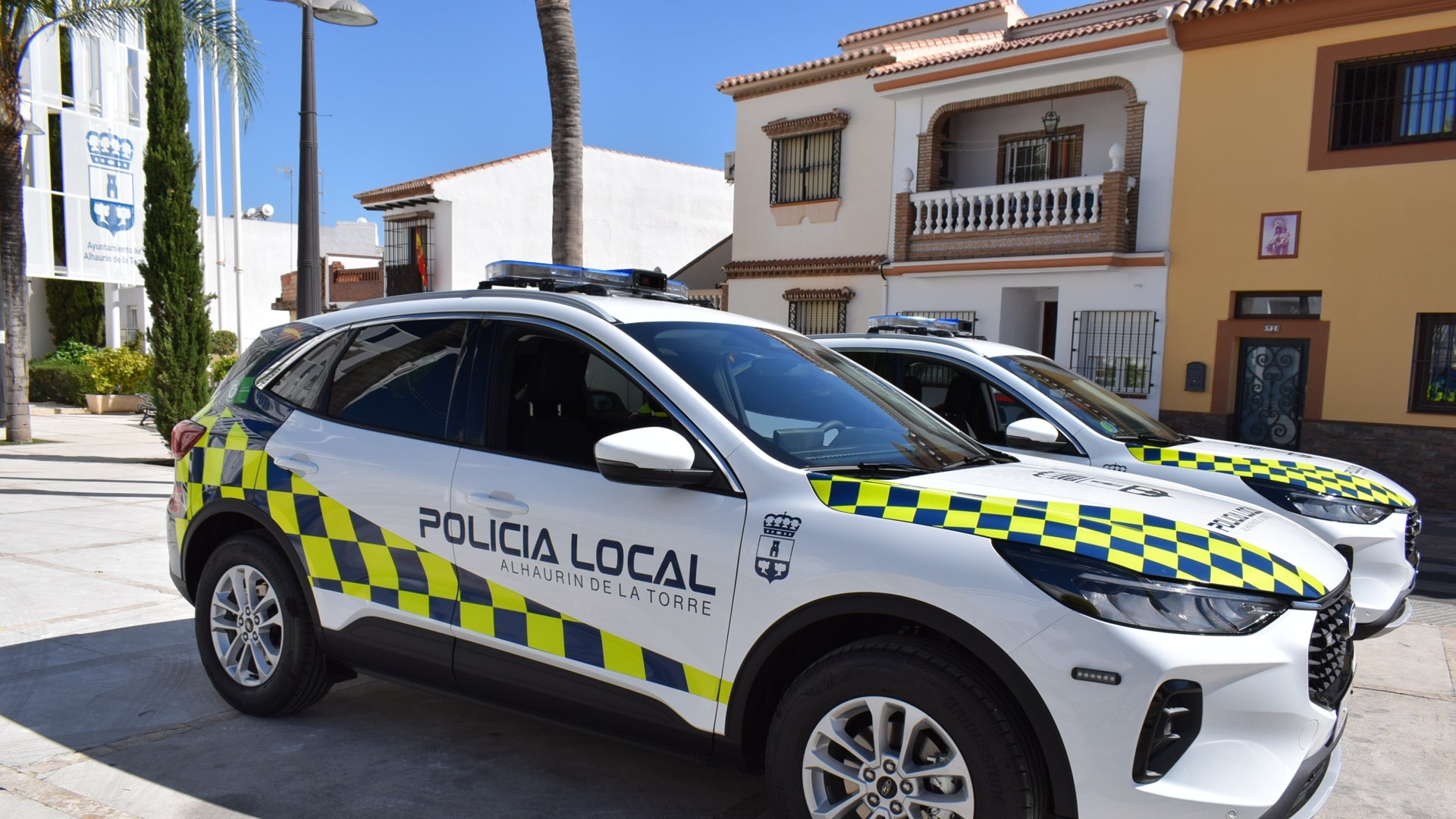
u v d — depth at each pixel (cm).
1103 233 1425
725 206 3086
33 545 746
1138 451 528
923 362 594
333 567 371
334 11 1023
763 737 297
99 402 2242
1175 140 1383
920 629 273
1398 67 1210
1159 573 245
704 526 290
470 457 343
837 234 1795
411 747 382
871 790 263
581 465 323
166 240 1348
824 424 329
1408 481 1214
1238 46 1320
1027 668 241
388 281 2722
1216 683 237
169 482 1125
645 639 300
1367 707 470
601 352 332
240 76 1491
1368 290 1234
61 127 2170
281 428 397
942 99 1623
